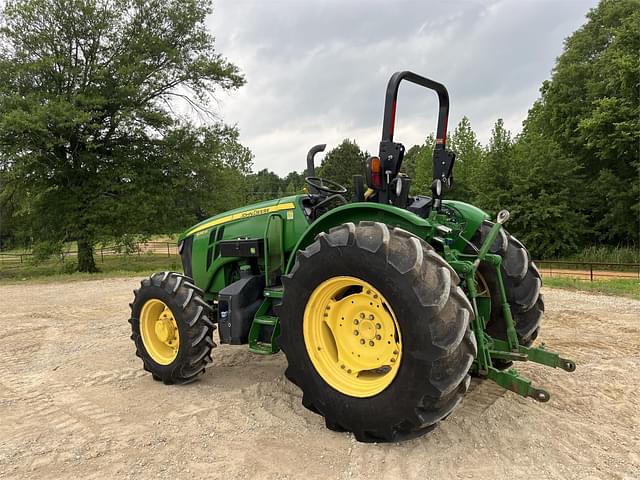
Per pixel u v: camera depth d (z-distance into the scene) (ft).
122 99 66.85
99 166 70.28
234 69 75.97
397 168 10.84
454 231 12.16
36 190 69.15
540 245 82.99
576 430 10.15
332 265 9.63
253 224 14.69
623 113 72.74
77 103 64.85
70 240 69.41
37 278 53.62
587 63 91.61
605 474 8.49
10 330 22.67
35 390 13.82
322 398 10.03
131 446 10.03
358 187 12.05
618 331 19.24
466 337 8.65
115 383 14.24
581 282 34.53
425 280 8.68
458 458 9.07
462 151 98.89
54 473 9.07
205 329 13.52
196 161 73.51
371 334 9.84
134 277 47.91
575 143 87.51
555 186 82.58
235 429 10.66
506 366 12.68
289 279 10.35
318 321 10.31
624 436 9.90
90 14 65.72
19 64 63.72
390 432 9.14
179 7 73.67
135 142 72.49
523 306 12.26
